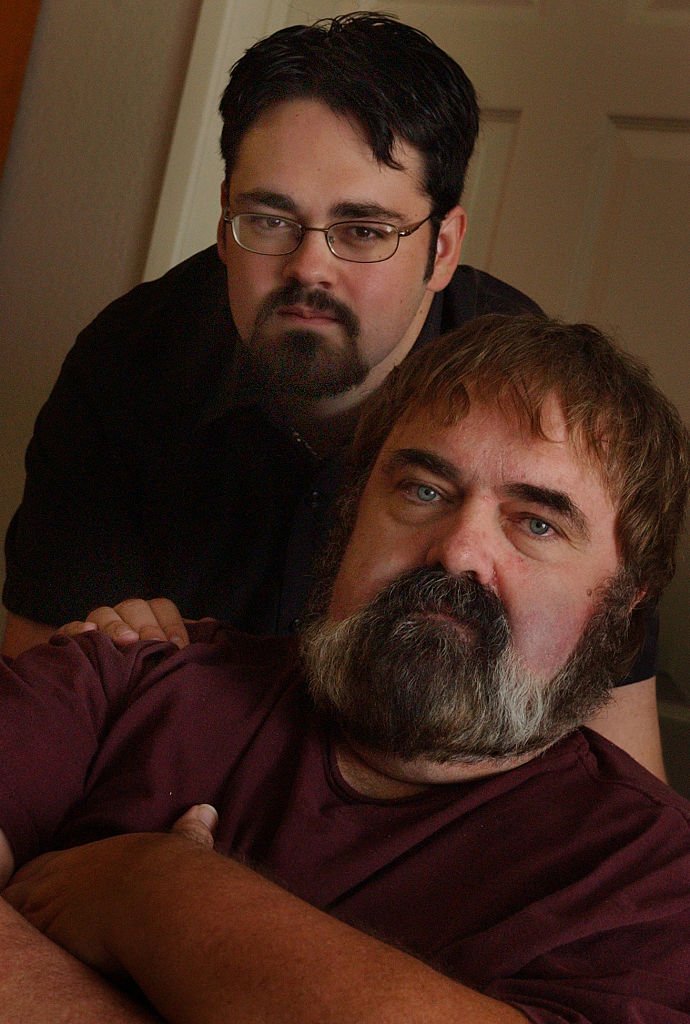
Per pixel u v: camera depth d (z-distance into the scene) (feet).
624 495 3.54
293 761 3.54
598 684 3.59
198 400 5.63
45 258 8.51
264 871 3.29
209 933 2.54
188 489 5.67
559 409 3.48
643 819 3.23
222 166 8.21
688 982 2.90
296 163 4.91
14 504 8.50
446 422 3.51
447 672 3.30
